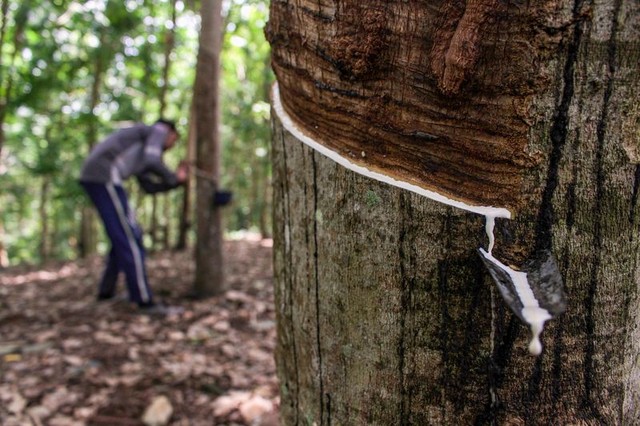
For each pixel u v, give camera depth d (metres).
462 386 0.76
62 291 4.42
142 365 2.59
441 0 0.68
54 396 2.26
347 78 0.76
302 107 0.87
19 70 5.68
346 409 0.88
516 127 0.68
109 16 5.20
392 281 0.78
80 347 2.85
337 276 0.85
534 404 0.75
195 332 3.05
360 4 0.72
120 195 3.43
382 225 0.78
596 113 0.67
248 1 5.23
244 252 6.20
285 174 0.96
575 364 0.74
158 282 4.37
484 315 0.73
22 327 3.29
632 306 0.76
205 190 3.74
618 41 0.65
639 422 0.82
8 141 9.15
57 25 5.46
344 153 0.81
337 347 0.87
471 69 0.67
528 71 0.66
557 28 0.64
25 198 14.56
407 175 0.76
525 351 0.73
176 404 2.20
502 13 0.65
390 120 0.75
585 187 0.70
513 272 0.69
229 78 7.38
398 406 0.81
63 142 6.91
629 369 0.79
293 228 0.95
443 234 0.74
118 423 2.06
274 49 0.90
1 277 5.71
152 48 5.92
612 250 0.73
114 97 6.48
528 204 0.71
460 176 0.73
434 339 0.77
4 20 5.40
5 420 2.07
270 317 3.36
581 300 0.73
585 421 0.76
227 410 2.12
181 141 9.41
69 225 15.43
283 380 1.07
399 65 0.72
